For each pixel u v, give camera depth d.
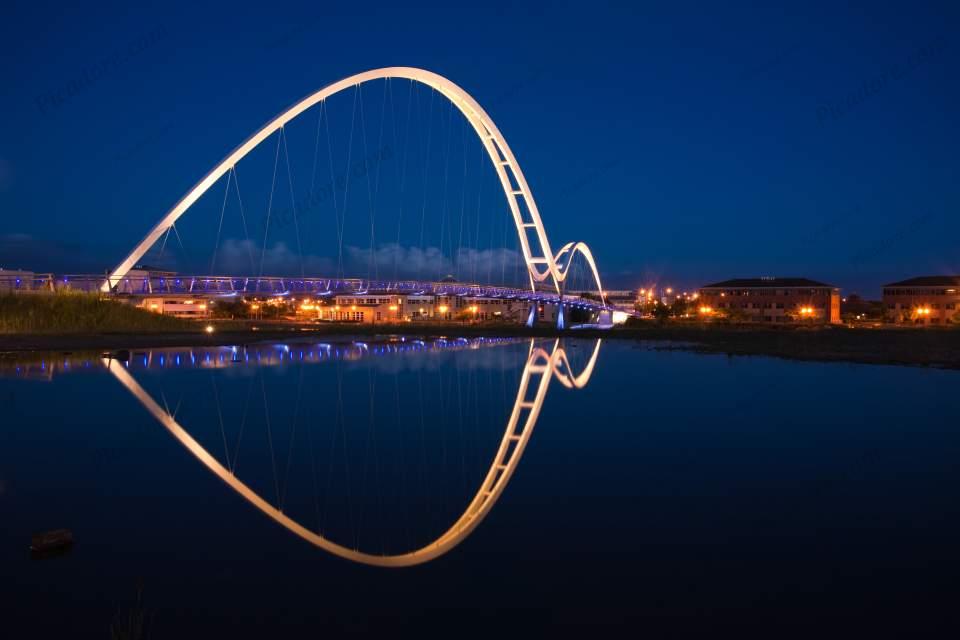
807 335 58.41
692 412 17.55
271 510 8.80
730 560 7.09
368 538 7.77
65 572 6.63
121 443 12.99
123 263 53.06
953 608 5.91
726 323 83.38
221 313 114.31
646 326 87.44
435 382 24.03
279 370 27.16
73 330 44.34
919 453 12.52
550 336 63.69
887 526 8.22
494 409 17.94
